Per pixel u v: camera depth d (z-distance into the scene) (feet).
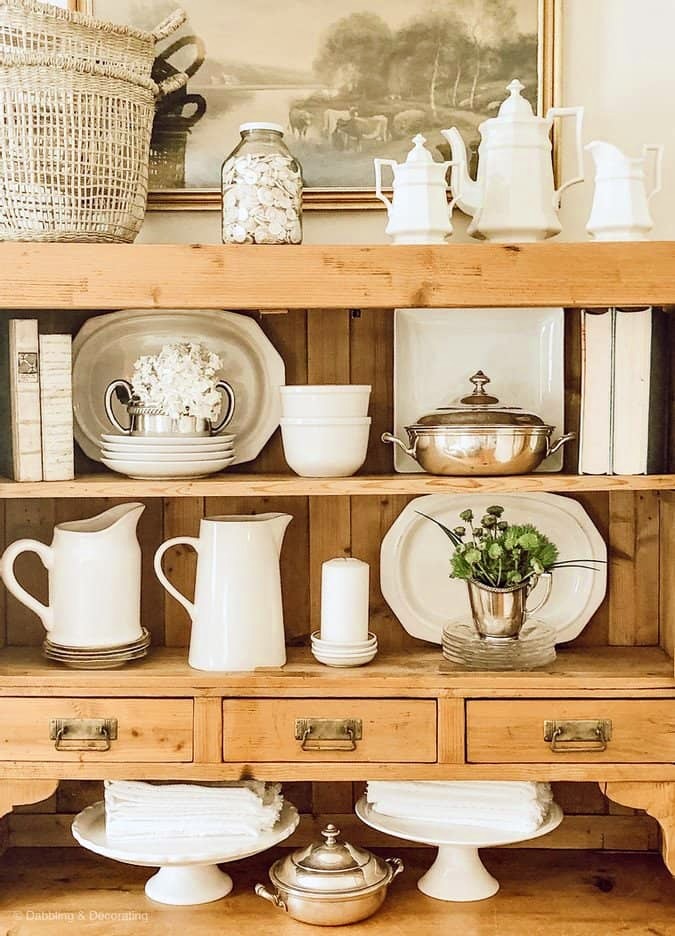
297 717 5.26
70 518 6.04
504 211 5.33
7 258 4.96
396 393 5.85
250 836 5.40
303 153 5.89
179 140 5.89
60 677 5.26
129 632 5.53
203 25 5.85
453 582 5.97
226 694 5.26
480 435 5.22
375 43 5.85
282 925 5.28
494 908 5.47
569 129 5.88
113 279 4.98
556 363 5.83
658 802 5.25
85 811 5.82
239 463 5.91
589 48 5.90
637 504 5.98
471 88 5.86
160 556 5.58
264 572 5.49
